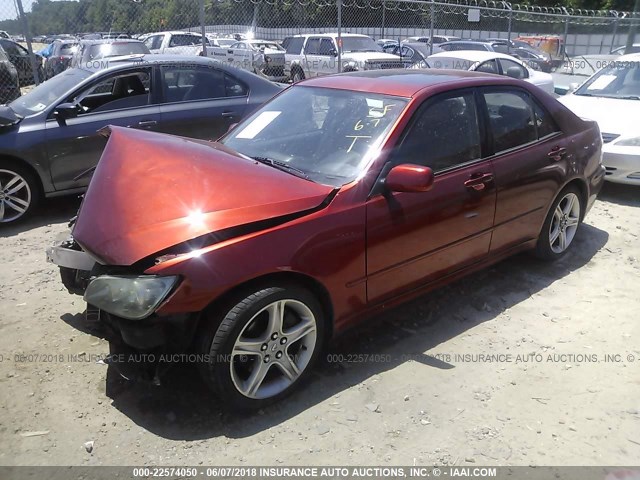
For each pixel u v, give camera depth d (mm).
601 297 4246
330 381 3195
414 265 3443
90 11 12086
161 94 6348
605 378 3260
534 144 4219
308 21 18016
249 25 16469
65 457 2625
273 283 2814
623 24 20875
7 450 2660
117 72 6129
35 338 3580
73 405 2967
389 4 18781
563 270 4711
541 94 4445
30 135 5586
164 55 6727
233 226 2721
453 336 3688
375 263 3207
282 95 4172
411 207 3303
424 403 3027
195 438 2752
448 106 3660
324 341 3213
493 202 3824
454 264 3736
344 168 3264
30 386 3107
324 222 2951
